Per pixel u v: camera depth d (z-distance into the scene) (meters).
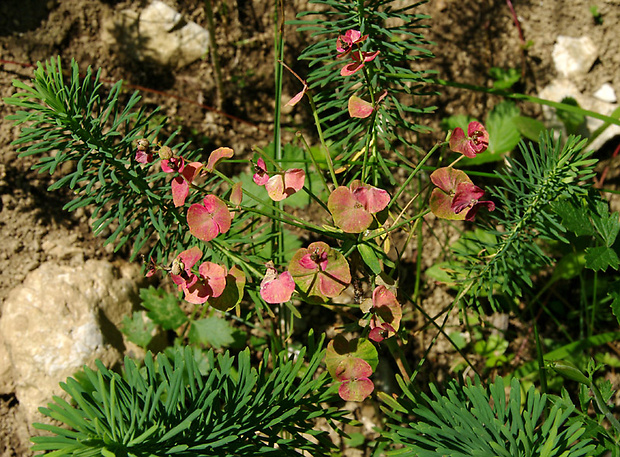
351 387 0.19
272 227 0.25
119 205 0.21
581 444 0.18
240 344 0.28
